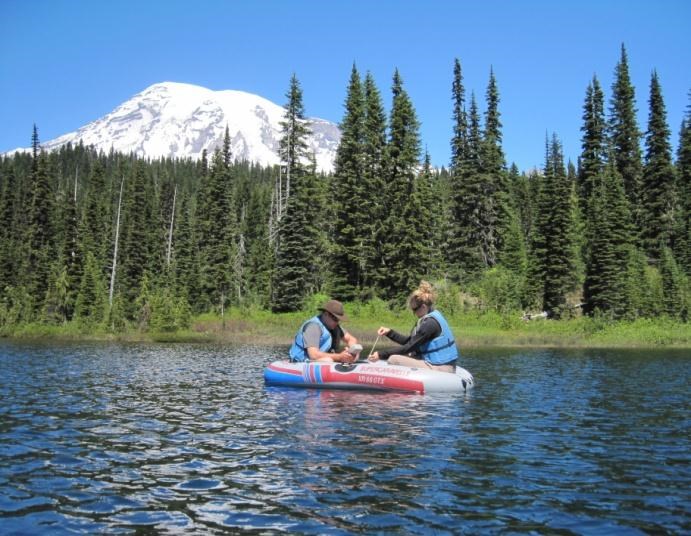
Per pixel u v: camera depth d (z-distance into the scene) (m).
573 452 5.83
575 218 50.34
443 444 6.05
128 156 133.12
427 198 47.78
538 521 3.90
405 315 40.81
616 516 4.01
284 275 44.50
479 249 47.94
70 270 45.88
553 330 36.53
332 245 44.53
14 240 57.56
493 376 13.67
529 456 5.63
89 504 4.21
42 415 7.74
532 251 45.31
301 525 3.80
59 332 36.91
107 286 53.69
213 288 50.31
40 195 51.50
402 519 3.91
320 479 4.78
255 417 7.52
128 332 37.06
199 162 121.12
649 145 49.97
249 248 65.06
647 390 11.04
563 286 43.53
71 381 11.84
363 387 9.88
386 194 44.75
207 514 4.00
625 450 5.95
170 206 78.94
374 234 43.31
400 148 45.22
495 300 42.19
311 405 8.46
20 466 5.21
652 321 39.56
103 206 67.19
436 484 4.67
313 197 44.66
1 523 3.85
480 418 7.57
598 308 41.19
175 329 37.19
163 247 65.81
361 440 6.18
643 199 50.50
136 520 3.90
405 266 43.38
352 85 45.28
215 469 5.08
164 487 4.59
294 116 46.16
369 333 34.25
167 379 12.25
